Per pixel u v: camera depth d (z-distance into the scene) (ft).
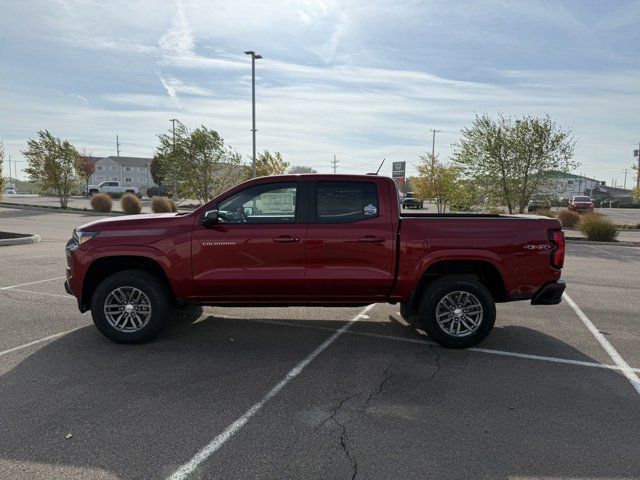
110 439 10.83
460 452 10.48
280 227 16.67
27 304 22.50
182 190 87.66
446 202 94.17
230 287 16.79
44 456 10.12
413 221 16.87
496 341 18.22
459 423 11.79
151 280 16.93
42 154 103.55
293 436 11.09
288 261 16.67
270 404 12.71
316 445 10.72
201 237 16.62
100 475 9.51
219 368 15.20
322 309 22.79
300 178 17.02
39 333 18.33
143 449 10.46
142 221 16.97
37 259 35.96
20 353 16.21
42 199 157.28
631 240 62.75
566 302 24.80
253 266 16.71
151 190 193.16
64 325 19.34
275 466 9.91
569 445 10.82
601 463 10.12
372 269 16.78
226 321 20.58
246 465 9.93
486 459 10.23
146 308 17.08
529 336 18.86
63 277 28.89
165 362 15.62
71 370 14.80
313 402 12.87
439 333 16.99
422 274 16.81
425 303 17.01
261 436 11.07
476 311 17.07
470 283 16.85
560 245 17.03
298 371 15.03
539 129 67.46
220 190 88.07
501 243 16.72
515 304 24.32
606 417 12.17
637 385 14.19
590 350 17.25
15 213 94.84
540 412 12.41
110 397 12.97
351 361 15.98
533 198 71.87
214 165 86.79
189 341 17.80
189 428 11.39
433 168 93.66
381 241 16.66
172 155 85.30
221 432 11.23
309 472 9.71
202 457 10.19
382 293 17.12
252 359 16.05
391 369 15.29
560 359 16.30
